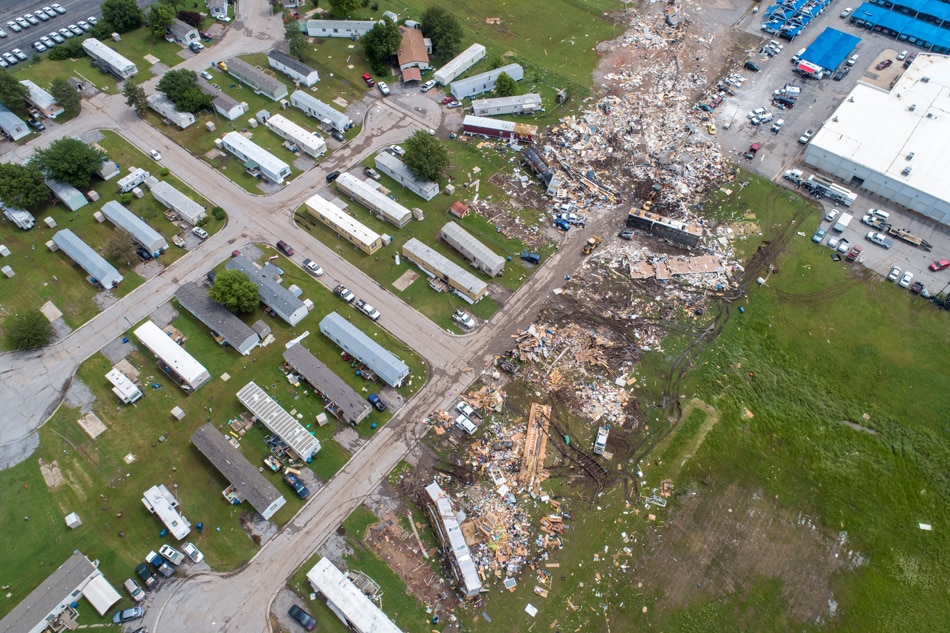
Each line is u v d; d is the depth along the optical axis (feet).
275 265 313.53
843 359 282.97
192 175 354.95
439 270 302.86
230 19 454.81
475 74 419.13
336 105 395.34
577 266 316.19
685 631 212.43
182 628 210.59
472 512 236.02
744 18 463.83
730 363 281.13
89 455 249.96
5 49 428.97
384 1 474.90
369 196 335.67
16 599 216.13
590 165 363.56
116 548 227.61
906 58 426.10
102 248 317.63
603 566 225.15
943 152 346.95
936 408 267.18
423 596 217.36
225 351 281.54
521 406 265.75
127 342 284.41
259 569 223.30
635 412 264.72
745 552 229.45
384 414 262.26
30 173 324.39
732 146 374.43
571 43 445.37
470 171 360.48
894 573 225.76
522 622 212.84
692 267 314.35
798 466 251.60
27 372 273.95
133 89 374.22
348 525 233.14
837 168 354.33
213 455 243.81
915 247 323.78
